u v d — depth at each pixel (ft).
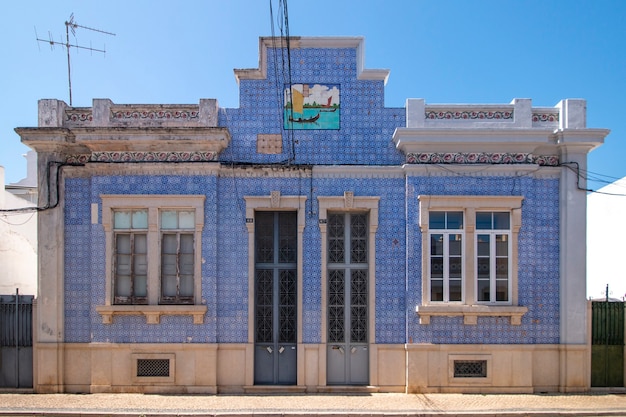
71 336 34.27
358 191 34.96
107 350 33.65
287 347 34.91
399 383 33.99
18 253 47.24
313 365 34.12
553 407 30.25
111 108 34.99
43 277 34.14
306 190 34.94
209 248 34.06
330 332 34.96
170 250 34.60
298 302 34.45
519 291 34.32
